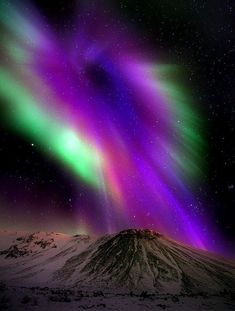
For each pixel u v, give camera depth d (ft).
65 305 58.65
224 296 118.73
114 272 219.41
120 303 71.26
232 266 262.88
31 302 55.47
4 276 224.94
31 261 272.72
